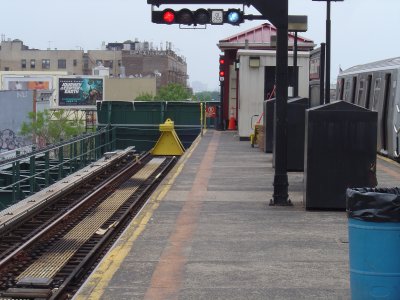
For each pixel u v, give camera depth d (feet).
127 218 53.72
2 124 233.96
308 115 44.14
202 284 28.19
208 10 49.83
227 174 64.44
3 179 76.33
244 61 102.27
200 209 45.85
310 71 108.78
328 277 29.19
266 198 50.24
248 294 26.81
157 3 49.16
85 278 35.47
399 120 72.02
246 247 34.86
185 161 76.54
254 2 46.09
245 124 103.76
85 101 412.57
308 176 44.57
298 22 86.02
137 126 121.29
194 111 121.90
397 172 63.87
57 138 226.17
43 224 49.98
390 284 23.07
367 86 88.48
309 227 39.83
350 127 43.93
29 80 413.18
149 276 29.43
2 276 35.35
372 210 23.00
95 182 75.92
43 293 30.48
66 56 564.71
